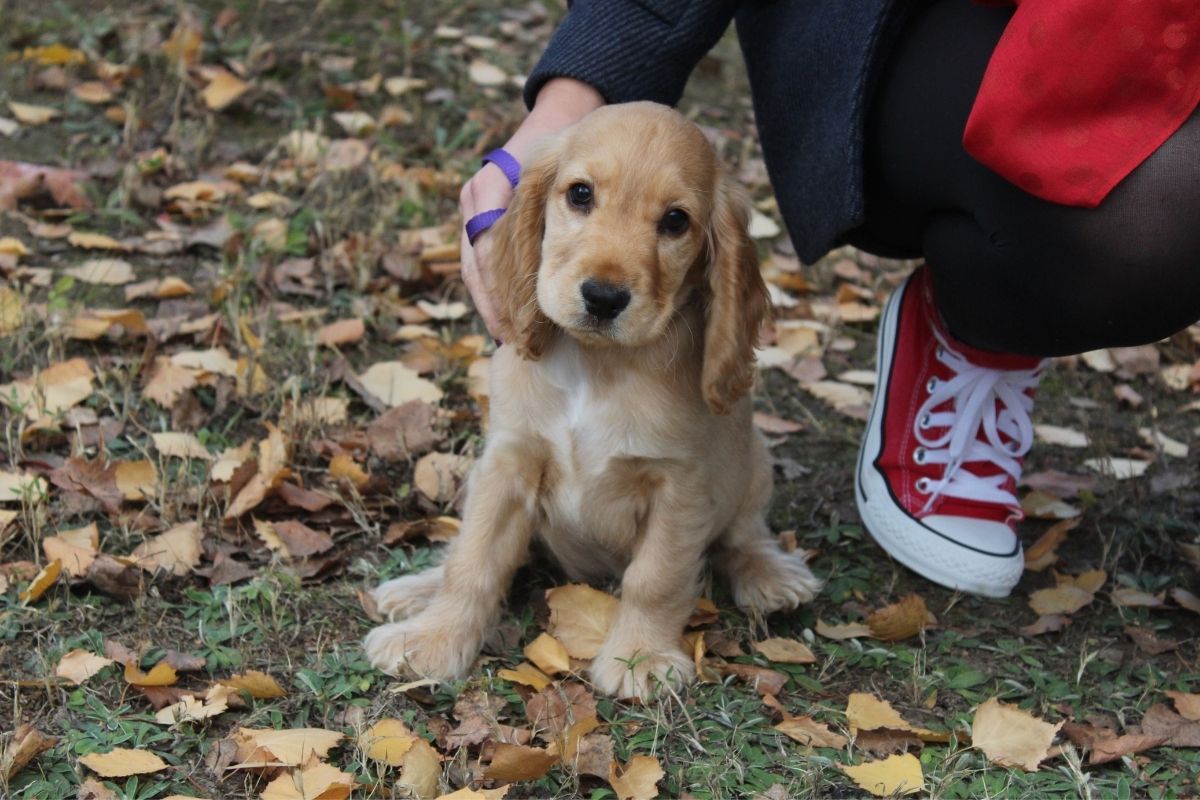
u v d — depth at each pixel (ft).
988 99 4.73
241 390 5.91
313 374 6.03
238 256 6.57
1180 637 5.32
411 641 5.01
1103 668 5.17
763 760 4.78
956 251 5.11
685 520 5.06
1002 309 5.08
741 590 5.35
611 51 5.20
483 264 5.12
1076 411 6.44
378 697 4.88
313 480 5.63
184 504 5.43
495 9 9.50
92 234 6.55
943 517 5.45
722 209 4.97
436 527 5.49
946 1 5.10
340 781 4.57
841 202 5.09
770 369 6.51
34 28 7.97
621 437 5.01
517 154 5.16
